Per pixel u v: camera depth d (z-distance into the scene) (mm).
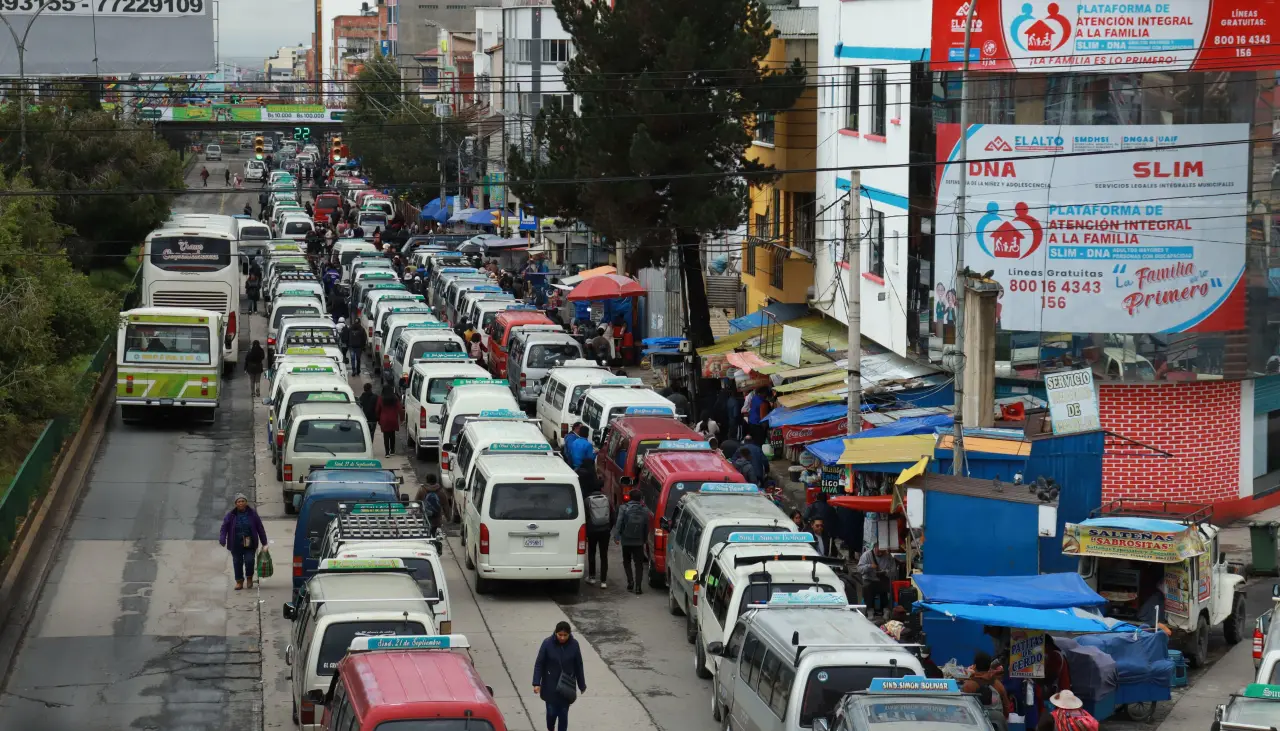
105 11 83375
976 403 56719
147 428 77375
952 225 59812
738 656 33531
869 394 61469
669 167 78250
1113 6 57406
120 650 42219
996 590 35312
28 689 38562
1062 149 58125
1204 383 59531
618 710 37469
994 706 32406
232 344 96125
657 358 87812
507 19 180125
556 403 69500
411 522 40969
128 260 123750
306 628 33156
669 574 47438
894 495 43625
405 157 173750
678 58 76938
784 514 44406
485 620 46250
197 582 49750
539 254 132250
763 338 76250
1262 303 59031
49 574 50188
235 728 35844
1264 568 54031
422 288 122812
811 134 81875
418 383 71688
